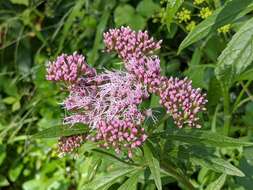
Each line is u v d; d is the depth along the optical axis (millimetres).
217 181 279
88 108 252
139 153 273
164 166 273
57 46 486
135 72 253
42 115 468
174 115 252
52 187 459
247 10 258
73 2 486
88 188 272
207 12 356
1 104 503
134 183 258
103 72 276
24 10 514
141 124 248
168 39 443
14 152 480
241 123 406
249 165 321
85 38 472
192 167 330
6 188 482
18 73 500
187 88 255
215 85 334
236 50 250
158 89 253
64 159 462
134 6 464
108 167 342
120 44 271
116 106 246
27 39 510
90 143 264
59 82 266
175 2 252
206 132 251
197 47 383
